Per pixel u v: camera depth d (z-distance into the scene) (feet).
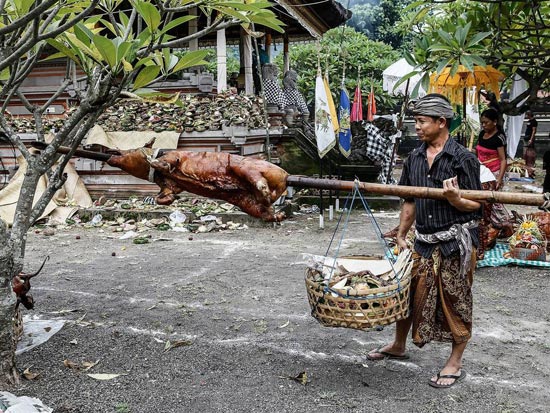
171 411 10.98
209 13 10.81
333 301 10.75
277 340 14.55
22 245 11.97
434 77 27.61
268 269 21.67
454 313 11.91
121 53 9.61
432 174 12.14
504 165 24.64
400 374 12.66
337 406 11.16
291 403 11.30
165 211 31.32
